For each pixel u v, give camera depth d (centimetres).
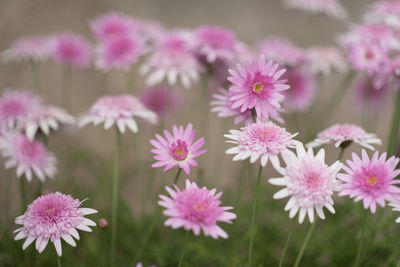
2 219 100
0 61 133
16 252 93
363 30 102
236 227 91
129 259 95
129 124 90
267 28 174
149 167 110
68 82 138
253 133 78
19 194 108
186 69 98
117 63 100
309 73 109
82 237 99
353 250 92
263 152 77
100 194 105
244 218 101
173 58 99
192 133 80
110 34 105
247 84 79
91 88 141
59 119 94
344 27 170
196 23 172
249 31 173
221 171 128
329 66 107
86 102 138
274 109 79
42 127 92
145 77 139
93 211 78
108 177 108
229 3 182
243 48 103
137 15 166
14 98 97
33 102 98
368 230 91
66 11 153
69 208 77
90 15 157
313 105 112
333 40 169
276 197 76
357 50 98
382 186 76
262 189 102
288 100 107
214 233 74
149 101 106
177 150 79
